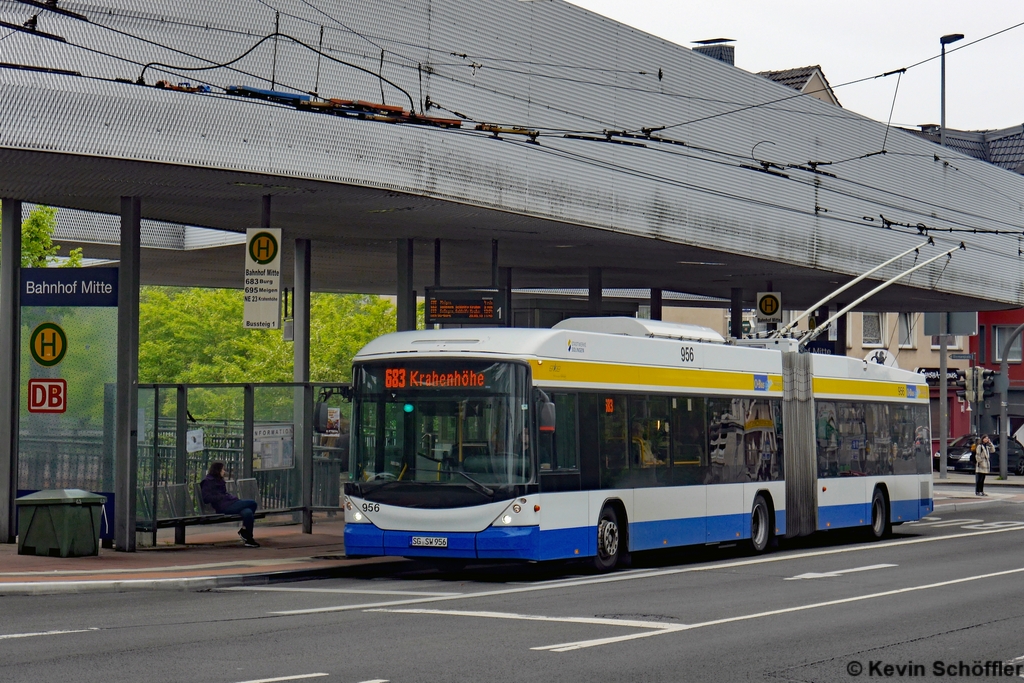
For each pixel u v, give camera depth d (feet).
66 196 70.74
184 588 57.21
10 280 71.82
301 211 77.36
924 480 99.40
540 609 49.44
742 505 76.48
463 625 44.68
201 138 61.46
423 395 61.11
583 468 63.05
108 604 51.26
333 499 82.53
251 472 78.18
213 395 77.41
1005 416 176.65
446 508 59.57
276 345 199.52
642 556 77.77
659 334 71.36
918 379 100.22
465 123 73.82
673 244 92.68
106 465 70.59
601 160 84.38
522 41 78.38
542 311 138.21
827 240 108.47
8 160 60.13
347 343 196.85
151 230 107.45
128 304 69.62
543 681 34.04
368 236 91.15
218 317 202.80
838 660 38.22
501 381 59.98
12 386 71.61
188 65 61.87
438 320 91.66
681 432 71.26
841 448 88.02
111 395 70.69
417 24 71.51
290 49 65.36
